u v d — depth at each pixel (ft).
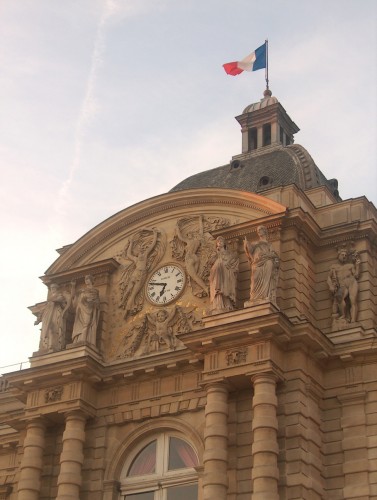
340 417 123.13
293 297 127.44
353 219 136.15
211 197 139.85
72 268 145.07
